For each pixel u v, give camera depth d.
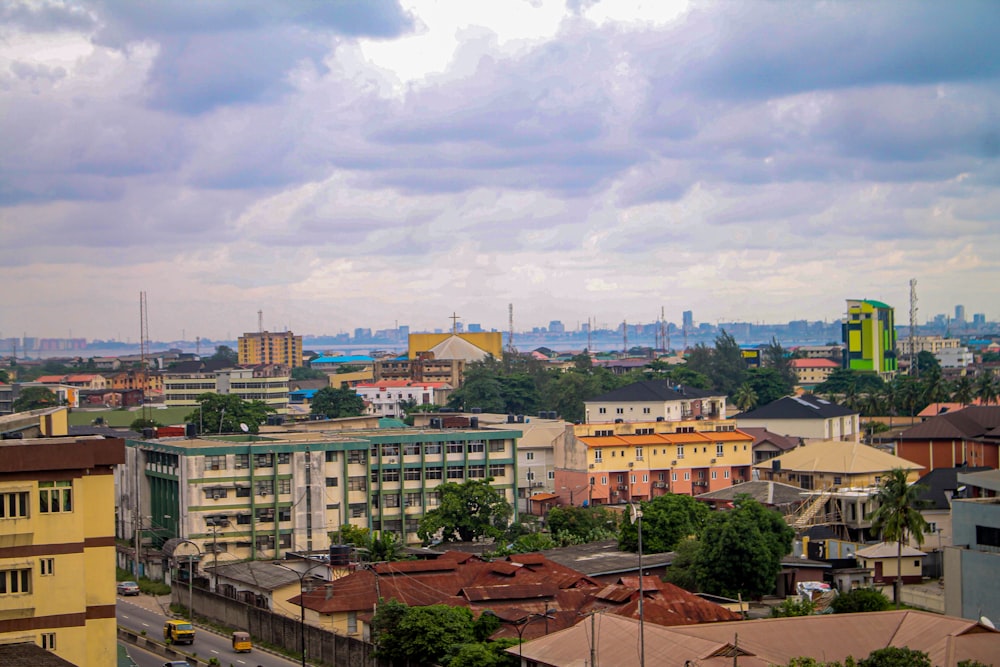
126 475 174.50
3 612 76.25
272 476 161.25
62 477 78.38
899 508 126.38
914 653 81.25
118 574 161.38
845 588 132.25
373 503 172.88
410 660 102.75
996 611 103.38
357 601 117.25
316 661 111.75
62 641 77.62
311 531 162.88
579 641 92.00
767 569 124.38
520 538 155.38
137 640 121.56
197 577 147.62
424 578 122.50
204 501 157.88
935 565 141.62
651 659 85.75
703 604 107.62
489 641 102.38
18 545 77.12
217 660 110.00
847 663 80.81
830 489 170.00
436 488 172.88
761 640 88.94
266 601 130.00
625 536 145.00
